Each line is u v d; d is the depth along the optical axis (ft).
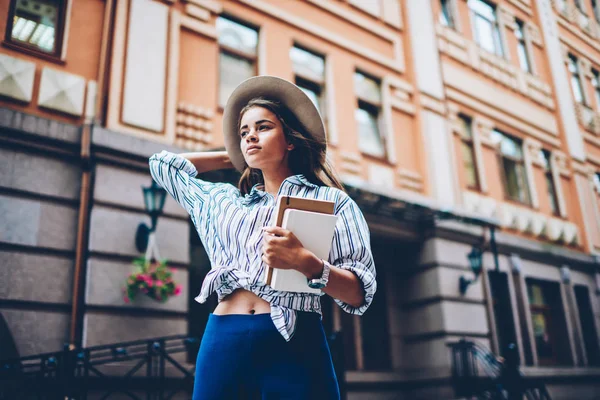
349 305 4.50
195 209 5.06
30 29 18.29
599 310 38.47
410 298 28.58
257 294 4.36
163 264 17.80
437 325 27.04
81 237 16.99
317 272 4.02
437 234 28.30
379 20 31.50
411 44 32.45
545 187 38.52
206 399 4.21
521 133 38.24
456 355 25.98
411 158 30.19
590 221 41.29
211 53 22.72
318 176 5.32
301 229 4.05
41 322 15.67
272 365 4.18
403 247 29.45
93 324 16.33
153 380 16.28
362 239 4.61
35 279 15.92
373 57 30.19
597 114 47.78
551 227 37.19
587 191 42.45
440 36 34.73
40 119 17.04
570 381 32.55
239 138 5.73
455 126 33.04
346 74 28.63
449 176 31.07
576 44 48.57
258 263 4.40
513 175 36.60
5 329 15.03
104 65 19.13
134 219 18.12
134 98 19.58
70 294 16.47
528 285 34.47
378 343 27.63
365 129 28.91
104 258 17.13
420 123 31.01
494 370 24.72
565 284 36.27
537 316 34.24
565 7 49.26
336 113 27.30
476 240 30.45
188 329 19.72
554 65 44.27
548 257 35.65
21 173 16.44
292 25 26.84
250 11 25.18
